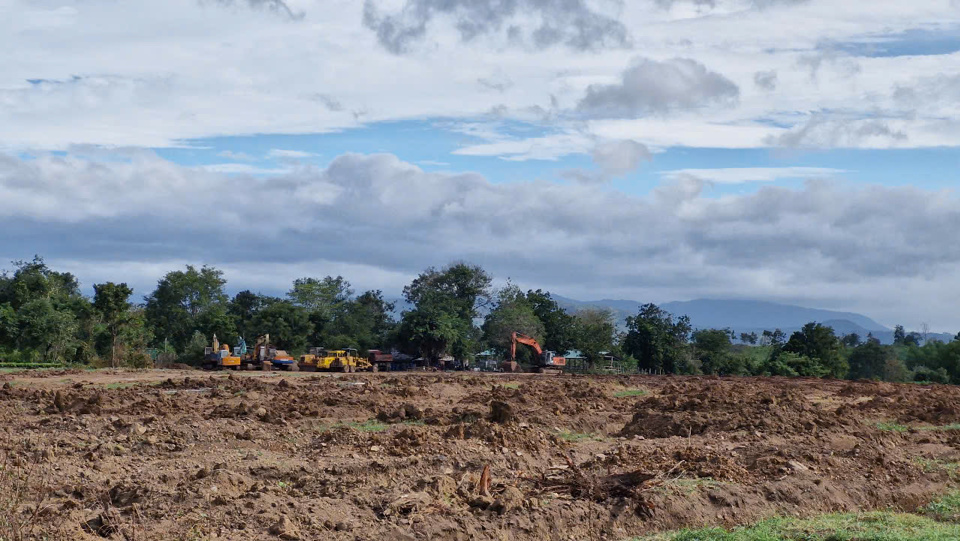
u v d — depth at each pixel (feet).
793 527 45.42
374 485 50.21
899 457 65.67
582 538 44.24
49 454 59.52
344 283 383.86
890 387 174.19
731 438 75.97
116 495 47.14
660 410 96.37
